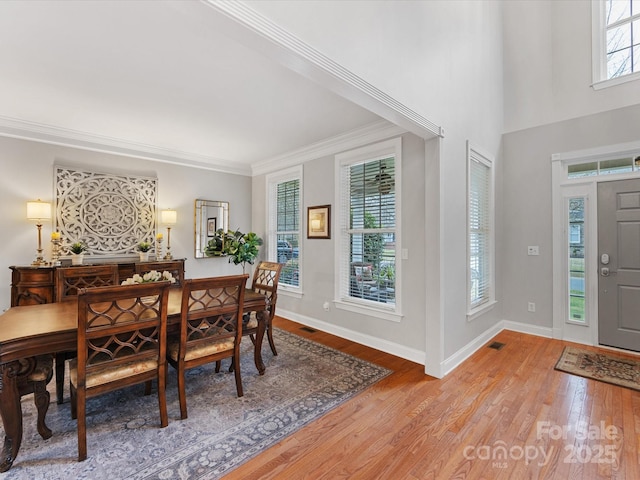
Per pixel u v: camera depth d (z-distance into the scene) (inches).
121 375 71.9
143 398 91.0
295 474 62.3
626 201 128.6
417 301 118.6
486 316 142.4
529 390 95.6
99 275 121.9
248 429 76.3
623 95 129.7
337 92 73.8
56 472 62.1
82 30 74.1
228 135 149.7
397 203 124.6
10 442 63.7
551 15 149.9
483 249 146.7
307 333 153.2
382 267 134.5
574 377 104.3
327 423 79.0
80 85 101.7
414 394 93.5
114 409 84.8
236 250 185.0
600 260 134.7
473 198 137.3
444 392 94.7
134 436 73.3
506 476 61.7
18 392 65.6
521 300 155.7
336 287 149.9
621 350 128.9
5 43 79.0
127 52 83.5
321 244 159.0
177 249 179.0
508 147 161.0
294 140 156.1
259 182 206.5
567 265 144.7
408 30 88.5
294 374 106.9
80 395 65.7
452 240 114.2
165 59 86.8
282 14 55.4
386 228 132.0
